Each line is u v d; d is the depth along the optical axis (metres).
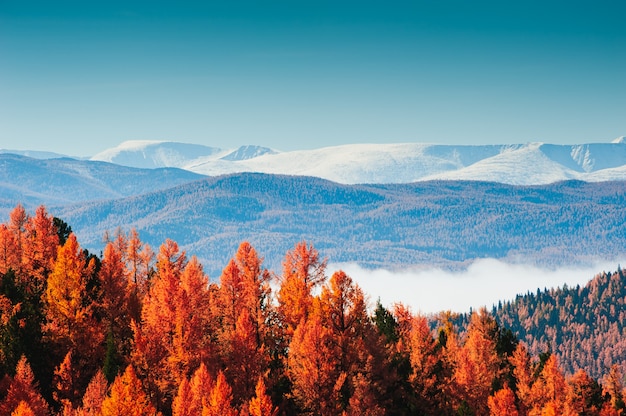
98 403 65.69
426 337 89.12
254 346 76.31
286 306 85.56
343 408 73.31
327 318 79.38
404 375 85.56
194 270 85.44
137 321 85.88
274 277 88.50
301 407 73.69
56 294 78.94
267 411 67.56
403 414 79.75
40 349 74.62
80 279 81.38
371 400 72.69
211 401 65.44
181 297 76.88
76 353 76.56
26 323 75.12
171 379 73.00
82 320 77.69
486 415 87.62
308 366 73.75
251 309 83.69
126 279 92.75
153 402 71.94
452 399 86.81
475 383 87.44
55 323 77.56
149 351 73.06
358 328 80.00
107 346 76.75
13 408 64.56
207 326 83.00
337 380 73.25
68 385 72.12
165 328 76.38
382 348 79.75
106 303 84.06
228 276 85.44
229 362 76.56
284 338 84.56
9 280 86.44
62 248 83.00
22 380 66.25
